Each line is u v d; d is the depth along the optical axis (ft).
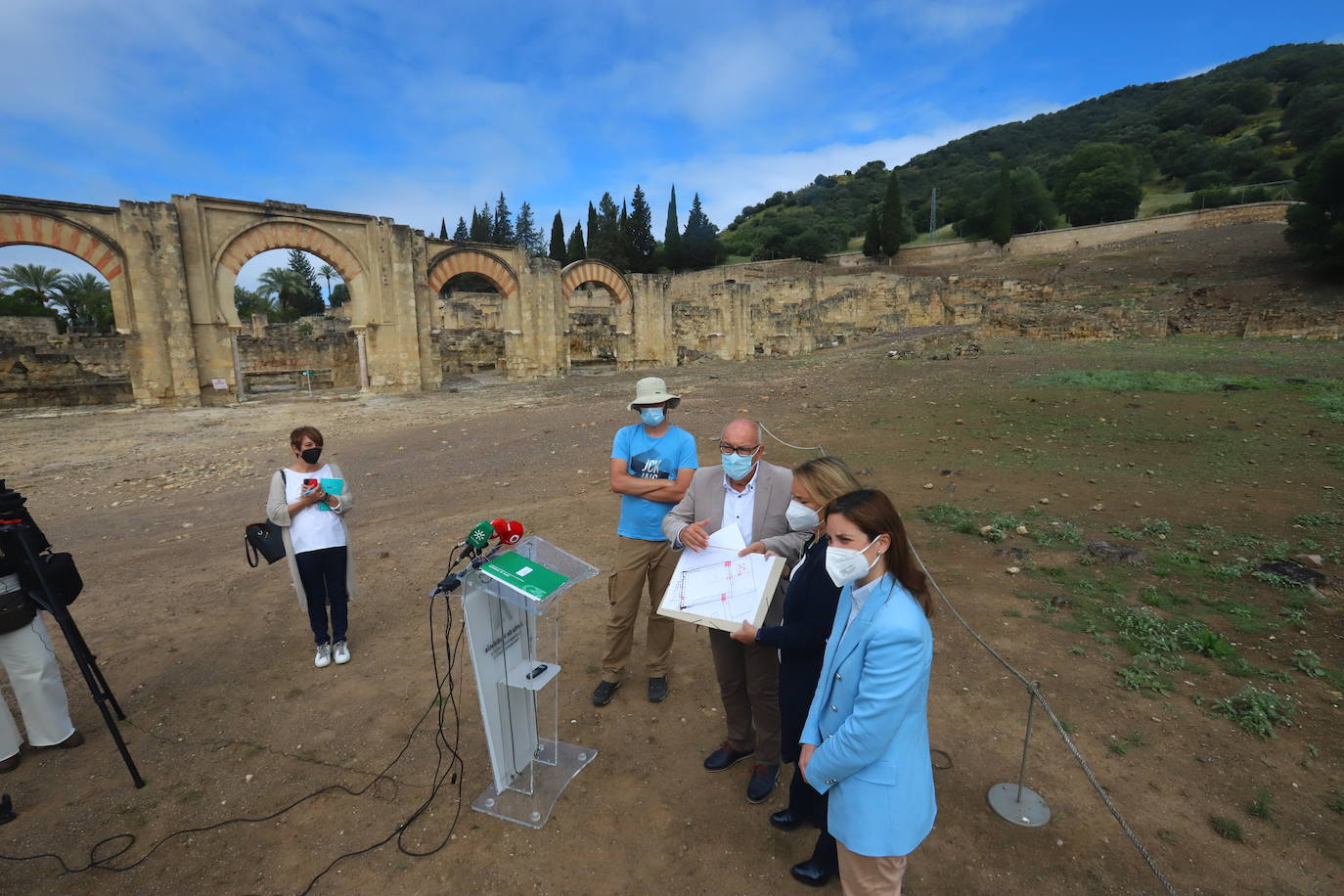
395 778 13.46
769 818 12.13
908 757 8.11
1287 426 39.73
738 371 90.58
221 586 24.41
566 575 12.18
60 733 14.48
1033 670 16.49
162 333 77.92
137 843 11.80
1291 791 12.23
